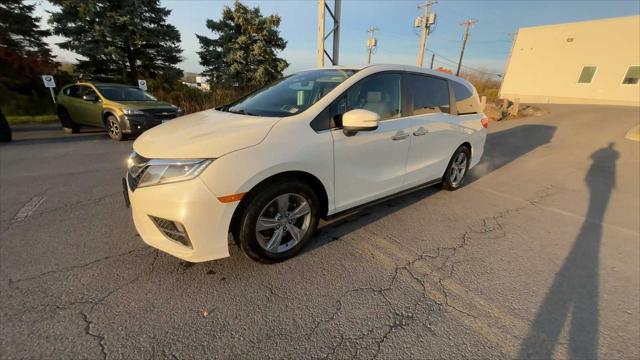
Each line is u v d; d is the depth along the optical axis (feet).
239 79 62.28
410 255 8.66
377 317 6.27
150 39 52.80
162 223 6.74
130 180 7.22
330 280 7.41
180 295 6.69
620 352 5.62
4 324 5.71
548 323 6.26
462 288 7.30
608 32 70.54
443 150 12.41
